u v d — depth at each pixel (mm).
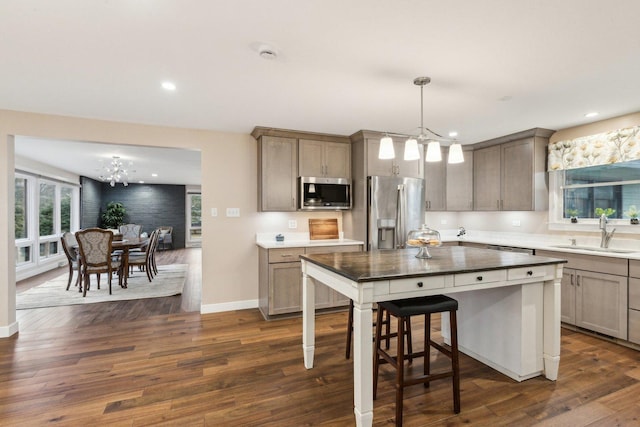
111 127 3547
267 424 1874
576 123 3672
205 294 3975
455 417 1927
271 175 3924
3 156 3145
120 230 7559
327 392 2209
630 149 3273
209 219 3988
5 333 3174
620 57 2111
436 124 3717
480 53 2064
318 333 3279
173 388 2260
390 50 2029
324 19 1700
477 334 2650
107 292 5016
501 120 3557
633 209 3400
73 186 8062
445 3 1565
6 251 3172
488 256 2564
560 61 2170
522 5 1579
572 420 1889
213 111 3230
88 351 2865
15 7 1570
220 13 1641
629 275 2820
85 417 1934
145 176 8812
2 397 2143
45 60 2139
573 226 3832
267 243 4020
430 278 1953
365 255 2635
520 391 2195
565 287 3328
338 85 2570
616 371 2451
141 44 1942
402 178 4164
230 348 2928
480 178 4691
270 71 2318
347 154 4309
